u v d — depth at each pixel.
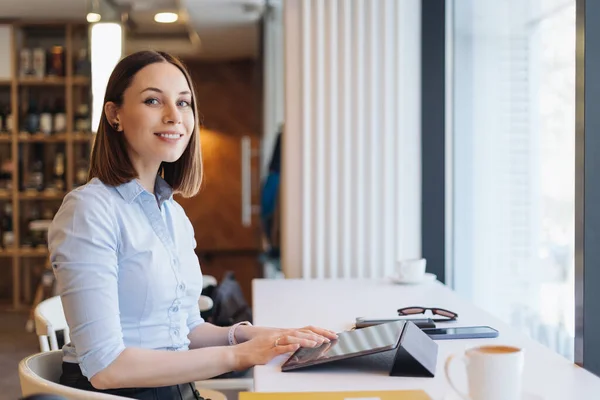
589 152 1.82
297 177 3.47
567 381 1.60
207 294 3.68
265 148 8.25
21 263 7.72
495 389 1.30
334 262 3.45
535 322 2.74
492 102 3.09
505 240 3.00
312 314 2.41
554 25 2.58
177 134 1.84
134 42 8.66
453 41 3.50
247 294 7.48
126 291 1.75
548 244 2.64
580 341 1.78
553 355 1.82
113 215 1.72
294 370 1.66
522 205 2.84
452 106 3.52
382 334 1.78
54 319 2.30
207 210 10.54
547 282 2.65
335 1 3.39
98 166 1.81
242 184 10.55
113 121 1.84
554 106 2.59
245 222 10.36
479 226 3.26
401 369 1.62
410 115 3.48
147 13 7.07
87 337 1.62
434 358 1.72
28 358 1.70
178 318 1.86
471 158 3.33
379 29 3.42
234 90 10.55
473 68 3.28
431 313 2.35
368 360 1.68
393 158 3.46
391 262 3.48
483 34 3.17
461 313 2.39
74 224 1.67
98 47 5.08
